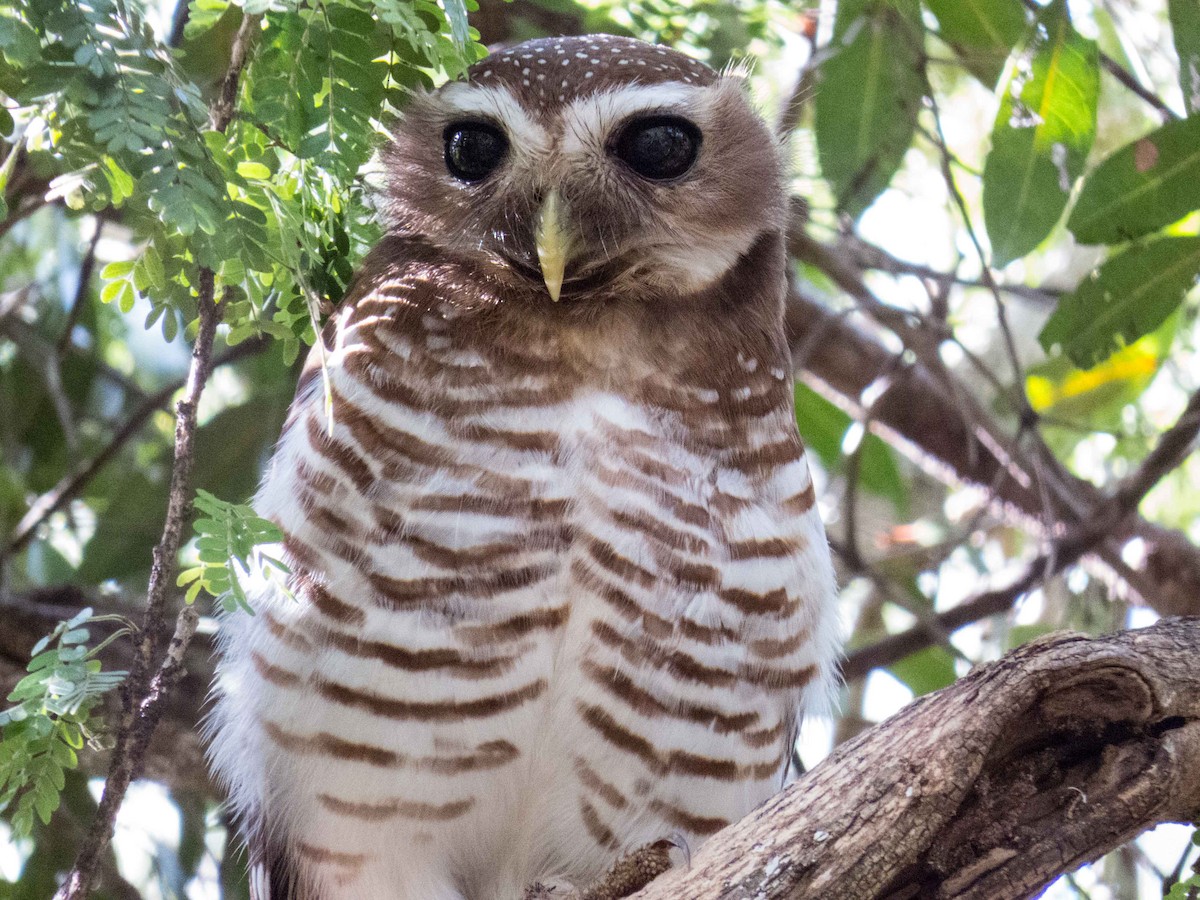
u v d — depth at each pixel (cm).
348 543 672
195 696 908
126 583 1048
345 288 720
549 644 680
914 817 564
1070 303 816
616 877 669
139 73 528
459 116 746
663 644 688
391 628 669
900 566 1230
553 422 687
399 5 577
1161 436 1064
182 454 552
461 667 673
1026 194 772
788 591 706
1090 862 589
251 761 725
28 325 1166
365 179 741
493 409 684
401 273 716
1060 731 583
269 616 686
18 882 972
